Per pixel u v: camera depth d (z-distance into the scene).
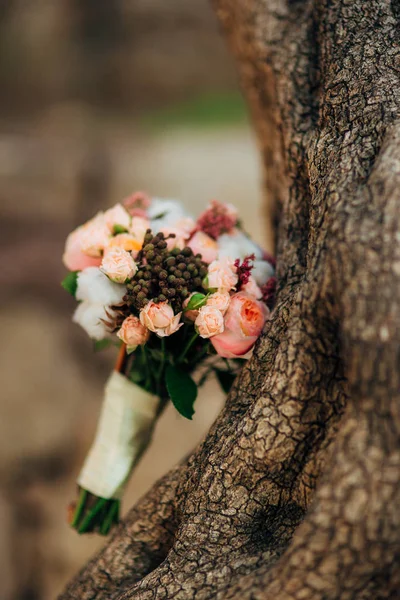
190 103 5.58
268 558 0.77
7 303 3.05
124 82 5.57
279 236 0.93
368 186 0.74
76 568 1.92
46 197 3.70
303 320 0.76
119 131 4.90
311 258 0.77
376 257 0.71
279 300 0.85
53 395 2.50
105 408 0.97
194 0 5.58
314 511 0.72
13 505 2.08
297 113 0.91
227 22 1.13
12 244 3.42
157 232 0.92
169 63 5.62
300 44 0.95
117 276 0.84
